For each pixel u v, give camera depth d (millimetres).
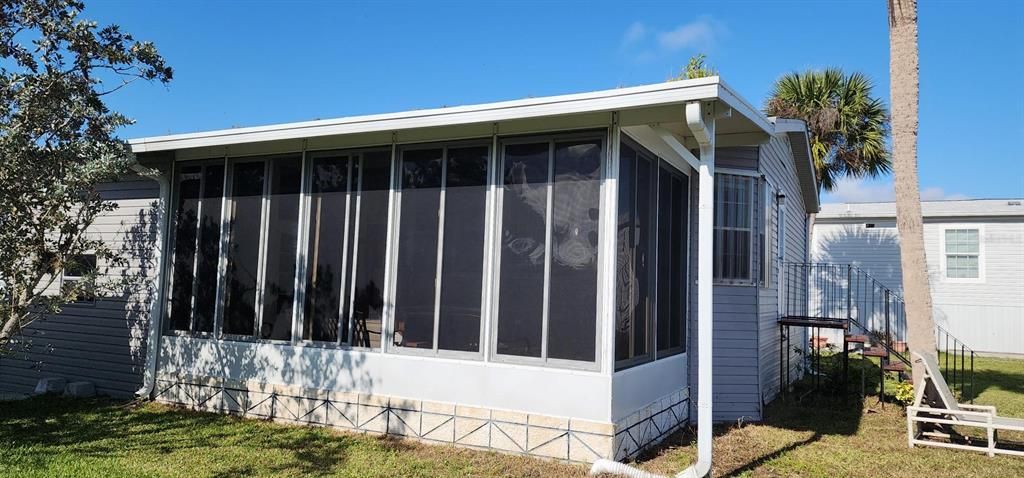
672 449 5891
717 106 4949
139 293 7656
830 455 5914
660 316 6457
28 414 6715
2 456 5012
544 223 5469
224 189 7090
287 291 6605
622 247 5473
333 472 4828
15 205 5824
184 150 7215
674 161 6867
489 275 5609
